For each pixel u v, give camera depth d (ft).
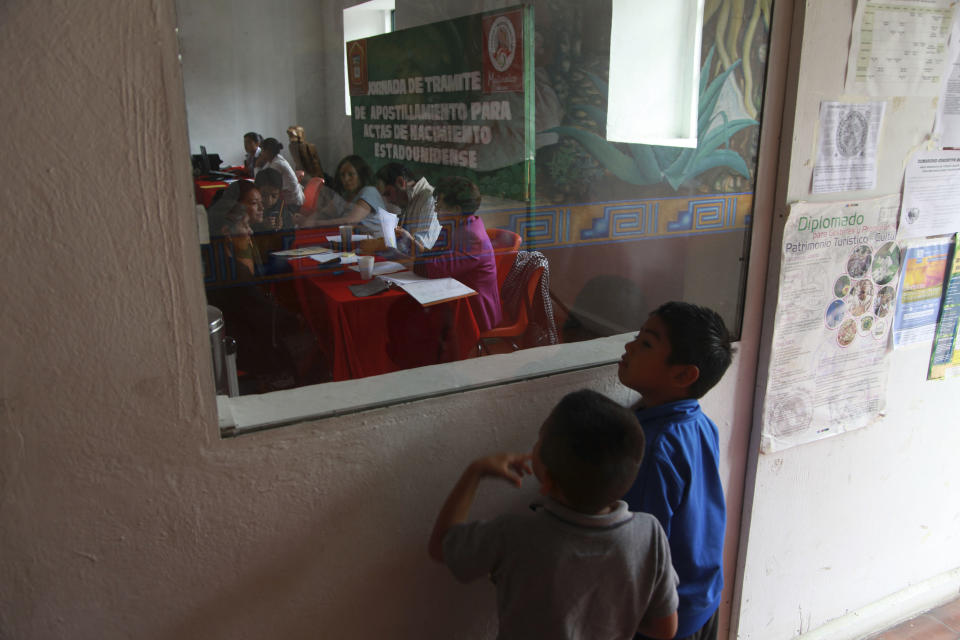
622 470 2.82
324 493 3.34
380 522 3.55
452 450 3.65
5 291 2.52
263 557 3.30
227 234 3.92
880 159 4.56
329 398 3.44
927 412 5.61
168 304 2.79
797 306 4.56
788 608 5.52
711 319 3.51
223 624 3.31
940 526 6.21
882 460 5.53
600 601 2.96
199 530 3.12
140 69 2.52
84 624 3.01
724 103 4.19
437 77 4.30
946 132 4.77
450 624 3.97
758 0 3.98
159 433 2.92
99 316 2.68
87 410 2.76
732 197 4.33
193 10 3.27
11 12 2.31
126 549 3.00
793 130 4.17
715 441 3.78
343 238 4.49
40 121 2.43
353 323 4.72
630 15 4.20
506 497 3.95
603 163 4.50
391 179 4.50
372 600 3.67
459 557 3.07
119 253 2.66
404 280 4.77
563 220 4.64
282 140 3.99
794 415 4.85
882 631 6.11
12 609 2.86
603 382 4.08
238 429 3.08
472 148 4.44
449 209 4.70
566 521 2.91
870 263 4.77
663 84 4.26
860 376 5.06
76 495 2.84
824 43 4.11
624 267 4.64
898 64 4.42
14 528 2.77
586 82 4.33
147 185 2.64
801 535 5.33
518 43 4.34
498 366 3.99
